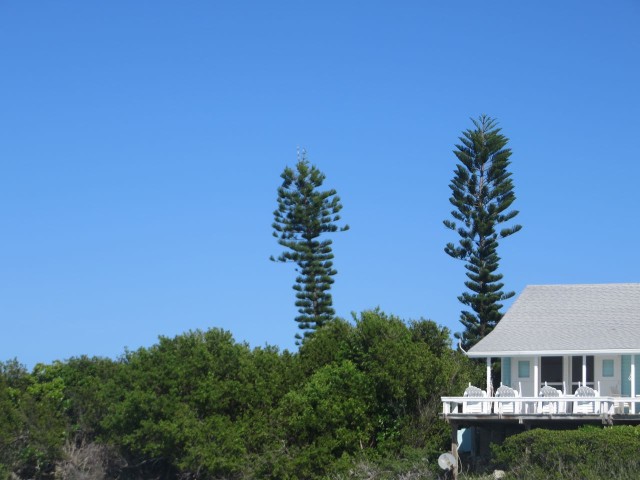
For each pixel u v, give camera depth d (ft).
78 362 222.07
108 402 203.92
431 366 195.52
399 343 197.26
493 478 163.84
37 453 200.44
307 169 291.58
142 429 191.21
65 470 202.08
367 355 198.39
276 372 203.72
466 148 266.36
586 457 154.81
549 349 184.96
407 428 190.80
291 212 291.38
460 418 172.35
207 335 209.87
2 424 198.90
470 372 225.76
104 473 202.69
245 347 211.82
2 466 193.88
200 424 190.39
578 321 195.52
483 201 263.29
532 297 209.77
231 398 198.70
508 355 186.39
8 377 217.15
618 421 167.12
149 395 192.95
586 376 190.49
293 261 290.56
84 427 206.90
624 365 186.80
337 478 179.01
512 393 173.78
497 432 187.83
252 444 192.24
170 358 202.08
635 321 191.83
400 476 176.96
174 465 195.52
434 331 220.43
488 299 257.14
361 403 191.11
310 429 191.31
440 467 173.06
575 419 166.91
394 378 192.65
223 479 188.24
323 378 195.93
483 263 260.62
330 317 287.28
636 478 149.18
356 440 189.88
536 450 159.74
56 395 211.00
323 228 291.38
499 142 262.88
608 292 206.28
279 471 185.57
